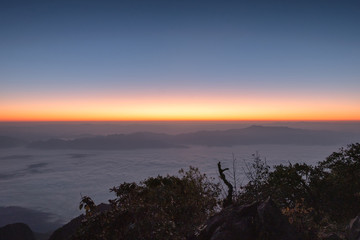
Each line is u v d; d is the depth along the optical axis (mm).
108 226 8117
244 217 6863
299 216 8281
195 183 10375
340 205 14039
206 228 7215
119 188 9000
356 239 7129
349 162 16312
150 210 8539
